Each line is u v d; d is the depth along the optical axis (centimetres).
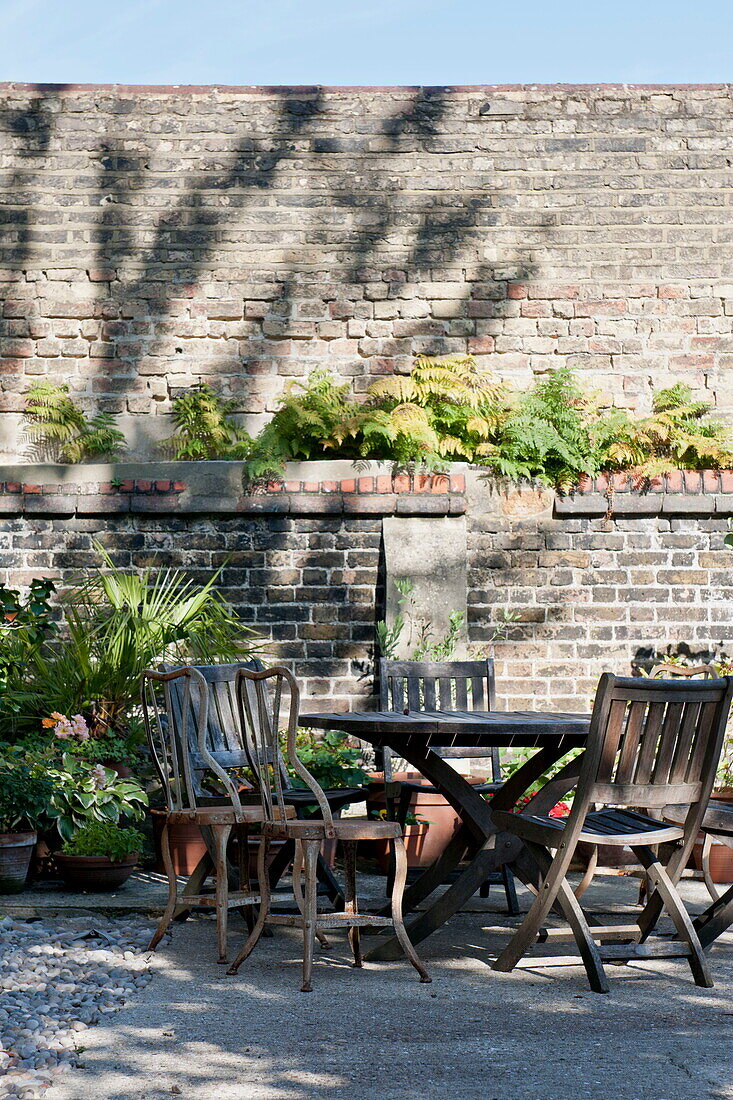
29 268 891
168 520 766
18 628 680
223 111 905
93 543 762
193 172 902
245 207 901
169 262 897
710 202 902
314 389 857
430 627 746
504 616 768
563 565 771
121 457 882
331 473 789
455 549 760
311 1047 332
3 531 761
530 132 908
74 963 422
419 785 537
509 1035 346
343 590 765
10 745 611
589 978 404
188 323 894
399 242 902
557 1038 343
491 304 898
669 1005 382
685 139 907
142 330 892
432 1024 357
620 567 771
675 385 876
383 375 892
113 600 705
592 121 908
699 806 432
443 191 905
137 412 890
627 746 413
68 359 890
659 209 902
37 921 494
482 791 562
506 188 905
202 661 681
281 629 762
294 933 497
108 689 659
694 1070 314
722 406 888
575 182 904
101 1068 312
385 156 906
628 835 421
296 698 414
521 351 895
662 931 487
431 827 589
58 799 581
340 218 902
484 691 752
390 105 909
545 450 780
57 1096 290
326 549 768
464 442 838
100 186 898
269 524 768
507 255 900
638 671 764
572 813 411
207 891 529
